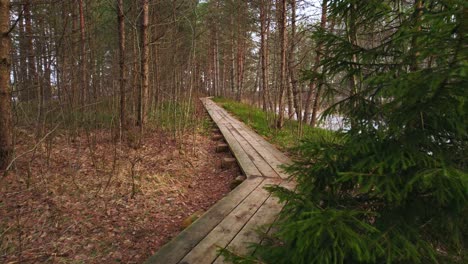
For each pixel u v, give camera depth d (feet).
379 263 4.98
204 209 13.38
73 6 24.94
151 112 28.84
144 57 22.25
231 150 21.80
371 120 5.73
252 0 37.93
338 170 5.74
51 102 19.83
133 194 13.55
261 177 15.11
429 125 5.24
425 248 4.79
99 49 30.63
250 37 59.88
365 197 5.97
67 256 9.16
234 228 9.37
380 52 5.71
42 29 24.81
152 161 18.52
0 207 11.63
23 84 21.34
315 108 31.48
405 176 5.00
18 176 13.88
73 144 20.33
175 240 8.60
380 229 5.08
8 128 14.93
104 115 24.99
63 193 13.12
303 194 5.96
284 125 33.04
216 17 44.60
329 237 4.70
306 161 6.59
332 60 6.23
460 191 4.23
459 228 5.32
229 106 56.08
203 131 30.83
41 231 10.33
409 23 5.32
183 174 17.71
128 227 11.18
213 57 85.97
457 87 4.03
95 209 12.17
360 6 6.02
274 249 6.03
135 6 24.08
